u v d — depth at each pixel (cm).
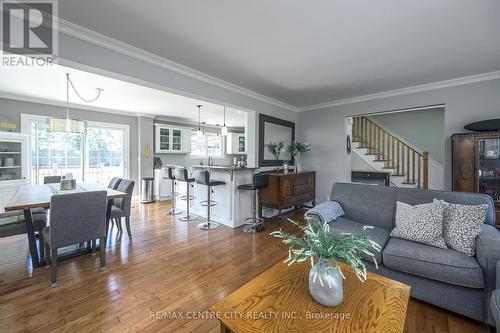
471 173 299
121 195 267
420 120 579
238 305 118
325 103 476
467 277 153
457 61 276
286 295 126
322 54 259
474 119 325
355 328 102
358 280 140
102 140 547
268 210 435
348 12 184
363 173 559
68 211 209
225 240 316
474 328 154
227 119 662
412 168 528
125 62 244
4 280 212
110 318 164
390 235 220
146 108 525
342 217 272
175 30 212
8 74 311
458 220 183
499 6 175
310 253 117
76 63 212
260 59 271
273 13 186
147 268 237
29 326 156
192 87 311
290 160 500
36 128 457
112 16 192
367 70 304
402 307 116
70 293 193
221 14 188
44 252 251
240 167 407
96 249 280
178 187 489
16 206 205
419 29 208
